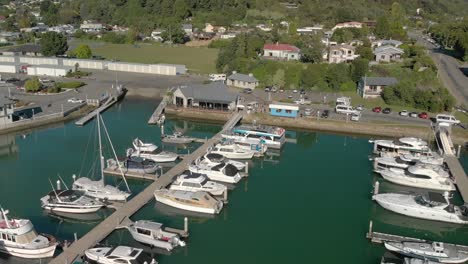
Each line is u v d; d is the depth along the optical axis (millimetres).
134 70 134750
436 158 66438
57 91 106812
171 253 44406
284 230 49625
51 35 152875
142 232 44812
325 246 46375
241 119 90188
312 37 144125
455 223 50844
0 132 78938
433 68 123625
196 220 51406
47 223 49188
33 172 63250
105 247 42250
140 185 59375
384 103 102625
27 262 41469
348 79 117688
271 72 124750
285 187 61188
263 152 72688
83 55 149875
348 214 53625
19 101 96312
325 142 81438
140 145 69125
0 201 53781
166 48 185250
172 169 63094
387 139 81625
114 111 97125
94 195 52875
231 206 55188
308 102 100562
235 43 139625
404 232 50062
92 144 75625
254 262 43250
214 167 61469
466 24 162000
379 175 65500
